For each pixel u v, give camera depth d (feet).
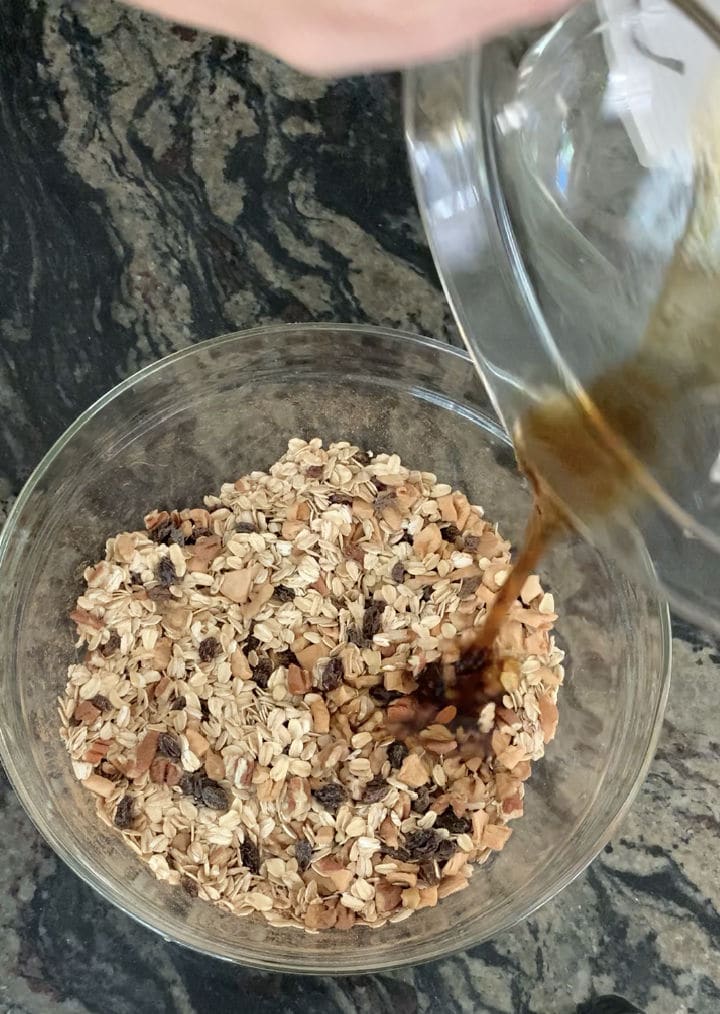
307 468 1.63
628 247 1.03
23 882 1.53
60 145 1.60
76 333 1.60
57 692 1.54
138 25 1.60
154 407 1.51
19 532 1.45
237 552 1.59
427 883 1.51
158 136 1.61
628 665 1.53
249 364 1.52
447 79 1.07
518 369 1.11
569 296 1.07
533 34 1.03
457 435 1.61
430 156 1.10
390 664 1.59
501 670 1.59
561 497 1.15
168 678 1.55
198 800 1.51
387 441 1.65
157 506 1.62
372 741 1.55
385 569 1.61
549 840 1.53
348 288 1.62
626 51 1.00
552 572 1.61
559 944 1.56
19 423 1.59
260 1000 1.53
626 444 1.06
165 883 1.49
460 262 1.12
